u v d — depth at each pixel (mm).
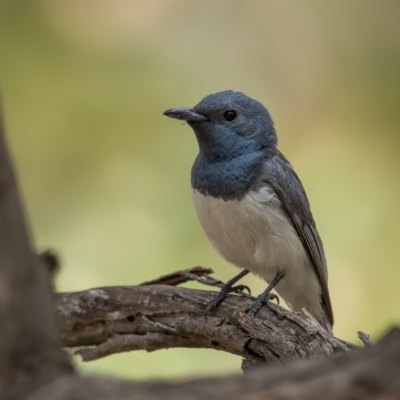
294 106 13484
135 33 13188
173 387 3904
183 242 11711
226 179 8500
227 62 13484
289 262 8766
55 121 12469
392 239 12141
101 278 11516
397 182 12570
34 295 4070
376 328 11930
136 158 12391
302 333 7227
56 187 12281
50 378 4039
